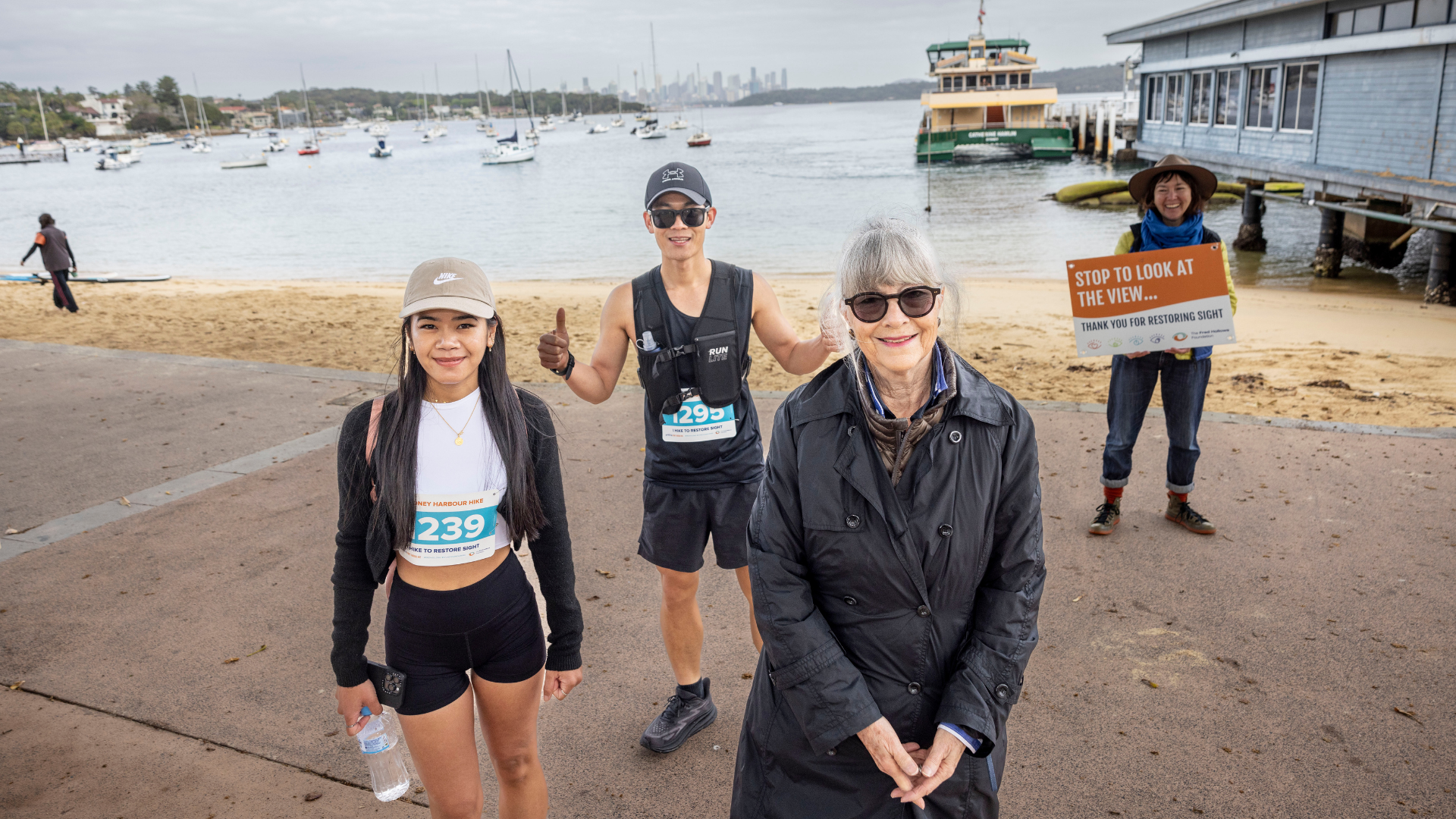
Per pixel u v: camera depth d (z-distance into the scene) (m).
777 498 1.73
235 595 4.02
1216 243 4.06
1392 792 2.60
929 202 33.56
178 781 2.80
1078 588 3.91
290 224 37.69
